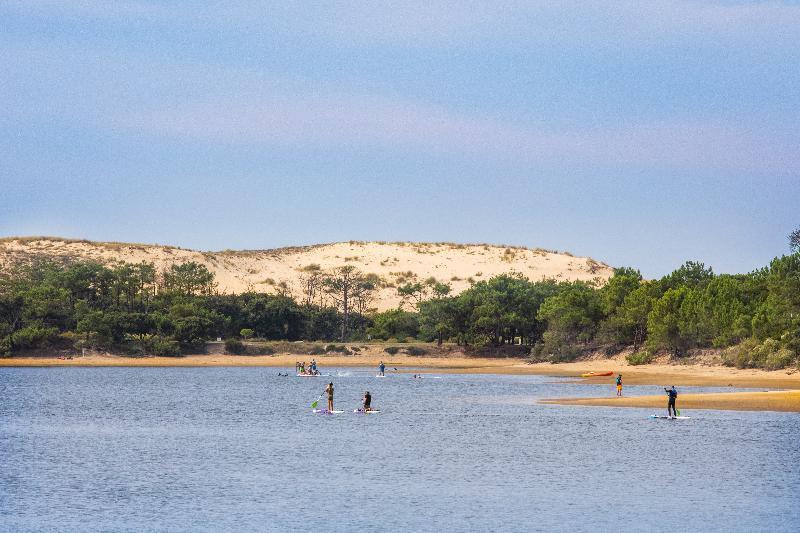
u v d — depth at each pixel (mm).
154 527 68375
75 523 69562
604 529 67125
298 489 82000
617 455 99188
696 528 67062
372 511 73188
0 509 74062
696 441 108438
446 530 67125
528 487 82250
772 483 82812
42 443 113000
